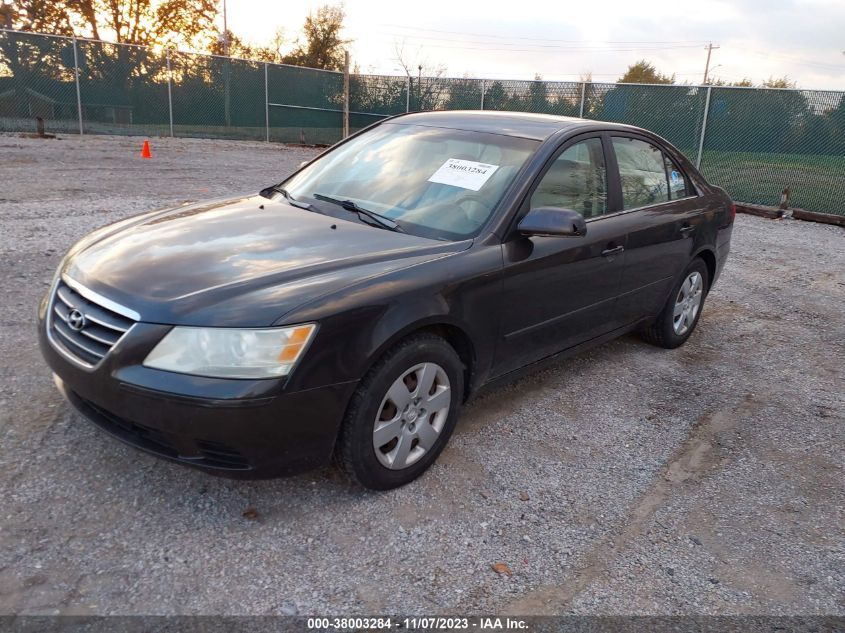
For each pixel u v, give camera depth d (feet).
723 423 13.67
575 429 12.87
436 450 10.73
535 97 56.29
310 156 59.26
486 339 11.09
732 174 44.83
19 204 26.99
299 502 9.76
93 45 59.16
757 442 12.99
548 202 12.26
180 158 48.60
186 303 8.55
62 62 58.08
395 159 13.23
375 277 9.50
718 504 10.82
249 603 7.88
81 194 30.27
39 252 20.51
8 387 12.12
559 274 12.25
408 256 10.27
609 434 12.81
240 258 9.78
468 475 10.93
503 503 10.29
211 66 65.87
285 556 8.67
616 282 13.97
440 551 9.08
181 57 64.03
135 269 9.46
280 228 11.11
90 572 8.08
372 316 9.14
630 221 14.14
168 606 7.72
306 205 12.48
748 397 15.05
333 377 8.84
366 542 9.09
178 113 65.26
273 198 13.33
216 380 8.23
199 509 9.39
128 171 39.04
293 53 140.77
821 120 41.14
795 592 8.93
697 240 16.56
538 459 11.67
